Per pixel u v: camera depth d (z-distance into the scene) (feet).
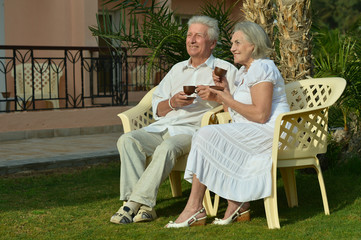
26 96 32.22
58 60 33.78
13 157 21.13
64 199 15.51
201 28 14.32
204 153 12.37
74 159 20.38
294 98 14.98
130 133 13.93
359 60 18.16
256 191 12.31
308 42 16.99
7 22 33.22
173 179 15.90
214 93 13.09
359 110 18.81
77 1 33.60
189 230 12.15
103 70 31.50
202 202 12.67
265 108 12.50
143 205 13.10
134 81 37.32
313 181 17.51
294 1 16.67
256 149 12.66
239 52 13.12
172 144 13.20
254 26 13.03
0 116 26.40
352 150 19.12
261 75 12.55
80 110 29.07
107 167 20.31
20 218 13.41
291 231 12.02
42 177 18.45
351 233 11.76
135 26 18.12
